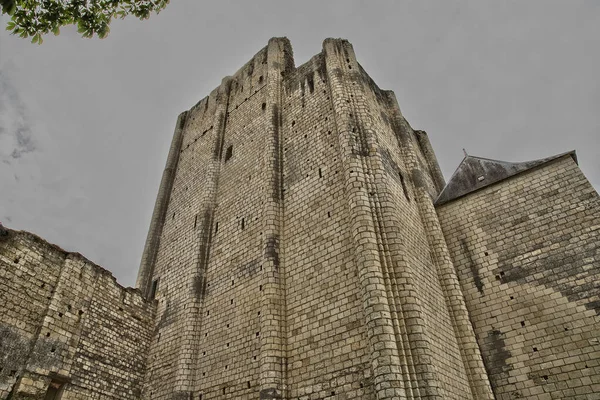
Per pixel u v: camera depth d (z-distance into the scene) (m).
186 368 21.80
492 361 19.06
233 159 30.77
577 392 16.59
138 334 24.80
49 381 18.66
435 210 25.55
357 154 21.70
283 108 30.09
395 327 15.82
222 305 23.20
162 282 28.36
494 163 25.81
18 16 9.16
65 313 20.50
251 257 23.41
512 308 19.81
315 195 22.77
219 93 37.62
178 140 39.91
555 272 19.48
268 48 36.09
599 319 17.42
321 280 19.53
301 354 18.16
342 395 15.83
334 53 28.11
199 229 27.67
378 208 19.58
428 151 33.94
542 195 21.98
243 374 19.52
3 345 17.34
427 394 14.28
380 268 17.41
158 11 10.82
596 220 19.66
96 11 10.12
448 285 21.23
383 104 30.78
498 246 21.98
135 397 22.88
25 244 19.80
